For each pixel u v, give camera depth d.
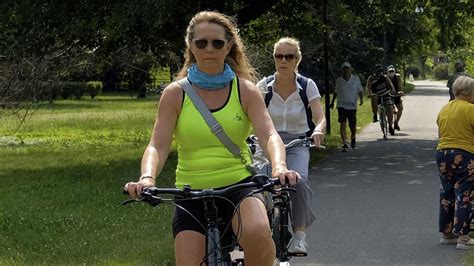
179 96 6.51
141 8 19.69
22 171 23.62
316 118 9.73
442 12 27.55
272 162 6.20
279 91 9.84
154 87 87.38
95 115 55.50
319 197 16.02
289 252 9.38
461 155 11.23
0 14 21.70
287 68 9.75
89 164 24.88
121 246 11.41
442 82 138.00
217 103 6.49
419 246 11.48
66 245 11.64
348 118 25.84
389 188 17.20
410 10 27.61
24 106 34.56
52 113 58.66
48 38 21.78
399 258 10.76
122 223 13.31
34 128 43.44
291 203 9.39
